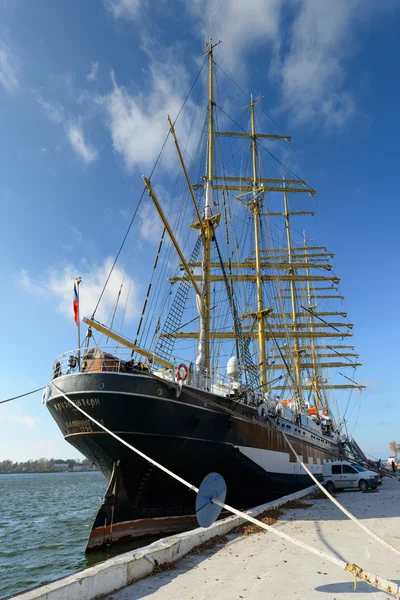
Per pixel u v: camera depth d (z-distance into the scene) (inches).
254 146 1859.0
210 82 1305.4
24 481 5270.7
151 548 333.4
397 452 4537.4
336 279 2215.8
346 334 2258.9
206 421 663.1
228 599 253.0
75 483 4500.5
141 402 594.6
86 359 644.1
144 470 623.5
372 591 263.7
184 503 665.0
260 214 1755.7
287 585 277.9
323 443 1395.2
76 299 681.6
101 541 603.5
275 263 1925.4
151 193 786.8
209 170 1198.9
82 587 247.9
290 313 2203.5
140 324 775.1
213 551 382.3
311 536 449.4
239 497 768.9
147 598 257.1
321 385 2175.2
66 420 647.8
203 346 917.8
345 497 853.8
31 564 679.7
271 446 854.5
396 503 727.1
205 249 1058.7
